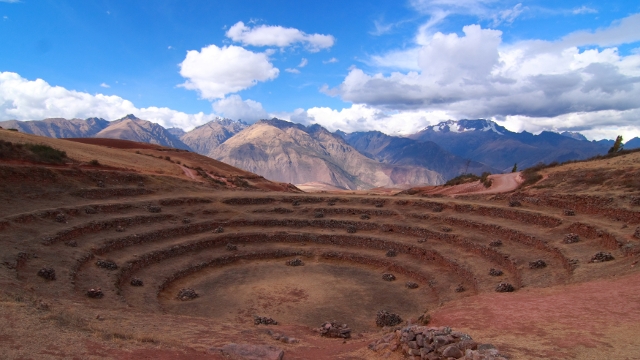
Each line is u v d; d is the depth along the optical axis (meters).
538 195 57.28
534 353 14.99
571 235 40.03
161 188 69.75
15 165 51.81
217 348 17.19
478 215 55.66
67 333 15.97
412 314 36.22
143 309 32.53
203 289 42.31
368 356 17.94
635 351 14.76
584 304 21.89
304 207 68.12
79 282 33.97
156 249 47.09
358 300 39.91
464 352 14.73
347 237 57.12
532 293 26.58
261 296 40.59
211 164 128.00
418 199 65.94
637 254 30.69
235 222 61.31
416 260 49.56
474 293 36.53
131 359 14.12
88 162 69.12
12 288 24.59
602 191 51.88
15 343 14.00
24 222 40.94
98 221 47.19
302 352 19.38
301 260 53.66
